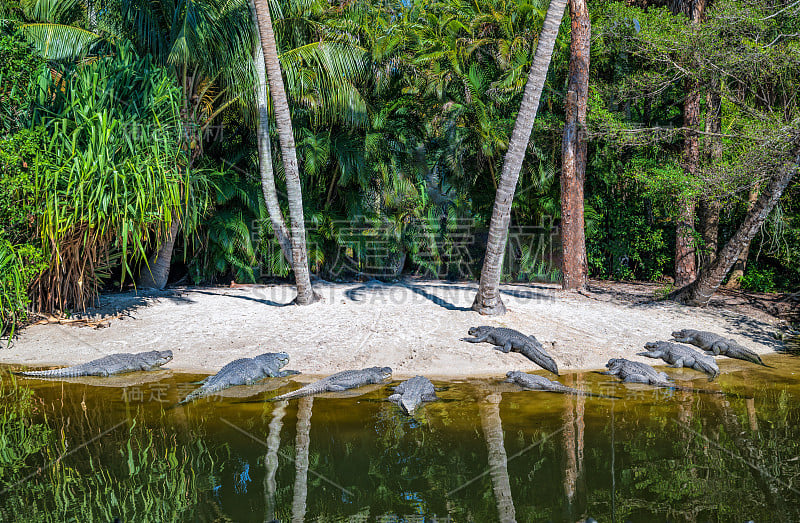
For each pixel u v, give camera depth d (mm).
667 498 4520
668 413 6789
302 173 16250
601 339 10203
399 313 11305
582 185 14336
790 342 10625
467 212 17984
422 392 7332
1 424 6402
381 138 16156
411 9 17734
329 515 4285
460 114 15688
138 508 4414
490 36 16328
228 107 14922
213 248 15195
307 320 10938
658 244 16781
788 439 5867
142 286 14289
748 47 11789
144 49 12141
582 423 6434
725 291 14586
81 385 7965
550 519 4199
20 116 9664
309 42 14562
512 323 10688
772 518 4191
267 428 6285
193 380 8195
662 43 13344
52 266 10406
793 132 10312
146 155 9836
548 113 15547
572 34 13867
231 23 11766
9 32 9680
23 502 4535
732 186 11562
